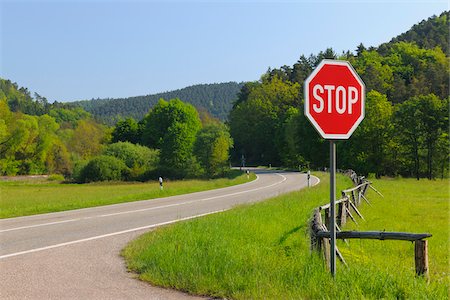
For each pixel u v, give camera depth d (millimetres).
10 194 36031
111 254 9688
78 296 6602
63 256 9500
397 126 70188
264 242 11164
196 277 7195
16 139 91250
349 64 5910
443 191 32219
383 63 137625
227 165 91125
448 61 127875
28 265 8656
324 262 7453
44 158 98938
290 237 12352
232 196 26469
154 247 9359
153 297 6547
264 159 125062
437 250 11984
